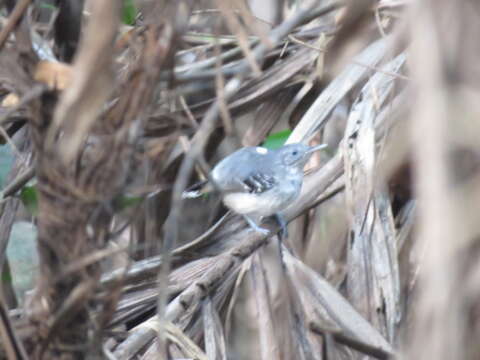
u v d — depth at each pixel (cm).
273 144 547
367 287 412
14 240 455
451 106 164
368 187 416
